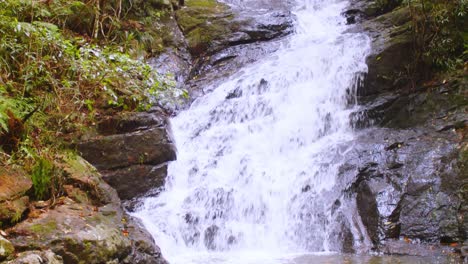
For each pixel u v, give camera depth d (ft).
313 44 31.86
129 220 17.49
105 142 21.62
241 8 38.70
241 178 22.56
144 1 34.42
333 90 27.30
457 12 26.66
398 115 25.05
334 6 40.16
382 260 16.16
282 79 28.32
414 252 16.94
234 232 19.66
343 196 20.47
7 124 17.19
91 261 13.53
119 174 21.31
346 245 18.54
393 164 20.84
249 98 27.22
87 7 29.40
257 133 25.41
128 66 23.03
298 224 20.13
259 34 34.83
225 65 32.60
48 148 18.33
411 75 26.05
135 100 24.12
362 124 25.29
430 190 19.16
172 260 17.24
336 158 22.29
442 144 21.11
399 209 18.92
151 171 21.91
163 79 23.85
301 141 25.41
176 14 36.45
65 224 14.29
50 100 21.25
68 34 27.71
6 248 12.21
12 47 20.71
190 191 21.72
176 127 26.05
